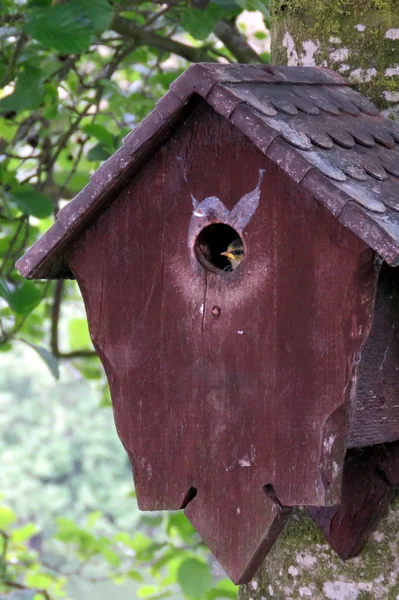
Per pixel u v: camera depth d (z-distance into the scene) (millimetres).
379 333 4918
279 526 4836
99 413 34562
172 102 4875
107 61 10531
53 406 35031
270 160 4801
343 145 4910
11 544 11031
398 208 4574
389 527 5426
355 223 4375
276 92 5035
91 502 31875
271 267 4809
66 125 9414
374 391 4926
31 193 8117
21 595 7875
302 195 4703
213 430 5008
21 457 33219
